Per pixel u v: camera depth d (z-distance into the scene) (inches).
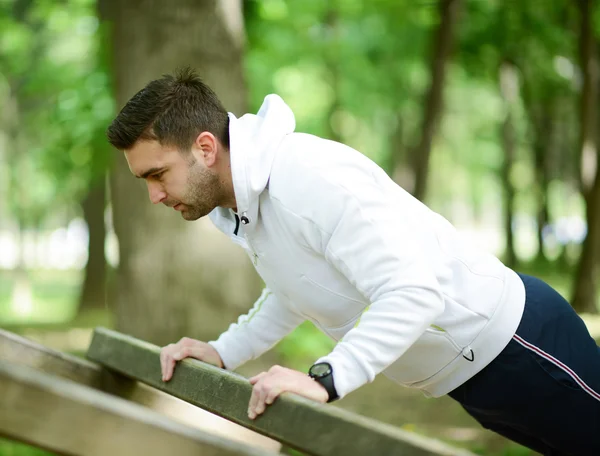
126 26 266.7
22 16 595.2
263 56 467.5
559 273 1005.8
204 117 88.6
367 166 87.0
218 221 97.2
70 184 660.1
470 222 2362.2
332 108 701.9
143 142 86.9
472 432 248.4
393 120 983.0
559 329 92.7
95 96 410.9
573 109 964.0
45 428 52.8
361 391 323.3
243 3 406.3
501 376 91.5
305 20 506.9
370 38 701.9
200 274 266.2
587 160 584.1
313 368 77.5
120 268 275.7
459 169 1430.9
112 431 53.9
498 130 1096.8
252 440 99.5
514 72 857.5
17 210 1089.4
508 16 647.1
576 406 91.8
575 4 629.9
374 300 82.5
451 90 996.6
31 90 508.7
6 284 1063.6
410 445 60.9
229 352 105.0
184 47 260.1
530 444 101.4
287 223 86.3
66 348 450.0
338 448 65.0
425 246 89.0
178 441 55.1
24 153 928.9
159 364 92.3
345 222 82.1
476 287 90.5
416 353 92.3
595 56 590.6
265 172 86.3
